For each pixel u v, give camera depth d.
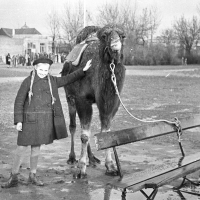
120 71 5.34
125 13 37.16
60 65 32.28
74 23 27.09
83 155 6.02
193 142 8.39
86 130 6.01
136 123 10.48
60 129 5.47
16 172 5.47
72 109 6.70
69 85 6.28
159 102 14.96
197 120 6.00
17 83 21.67
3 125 10.07
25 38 34.25
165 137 8.84
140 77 28.17
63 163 6.78
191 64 50.75
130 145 8.12
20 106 5.26
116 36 5.03
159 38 49.91
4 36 34.22
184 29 50.47
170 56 48.16
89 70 5.73
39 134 5.34
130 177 4.54
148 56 46.62
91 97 5.92
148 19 43.03
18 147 5.43
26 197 5.10
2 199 5.02
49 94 5.42
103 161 6.91
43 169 6.39
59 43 33.47
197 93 18.33
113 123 10.45
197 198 5.11
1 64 35.84
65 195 5.18
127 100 15.56
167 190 5.41
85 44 6.33
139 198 5.10
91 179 5.86
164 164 5.12
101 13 28.95
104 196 5.15
